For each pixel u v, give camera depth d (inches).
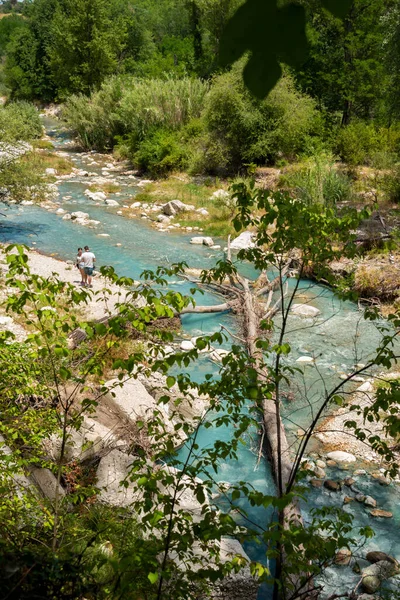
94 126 1811.0
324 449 431.2
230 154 1395.2
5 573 126.0
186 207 1138.7
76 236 978.7
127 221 1086.4
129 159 1637.6
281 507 159.9
